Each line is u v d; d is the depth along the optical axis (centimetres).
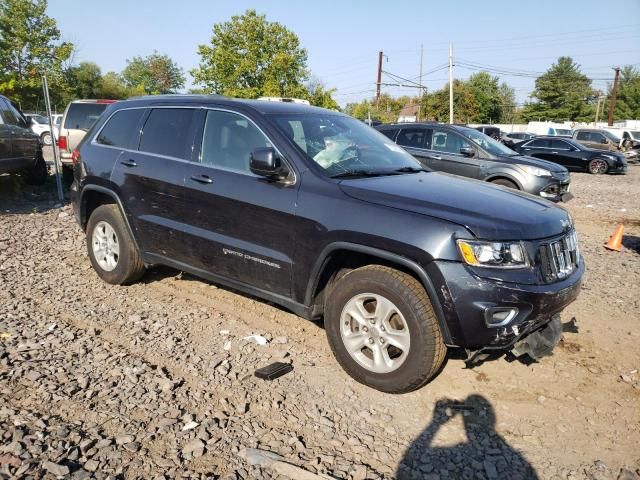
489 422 334
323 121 461
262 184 404
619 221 1045
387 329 350
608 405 357
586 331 473
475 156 1030
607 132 2833
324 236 365
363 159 434
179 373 376
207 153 451
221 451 294
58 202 1040
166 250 482
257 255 406
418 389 362
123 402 335
